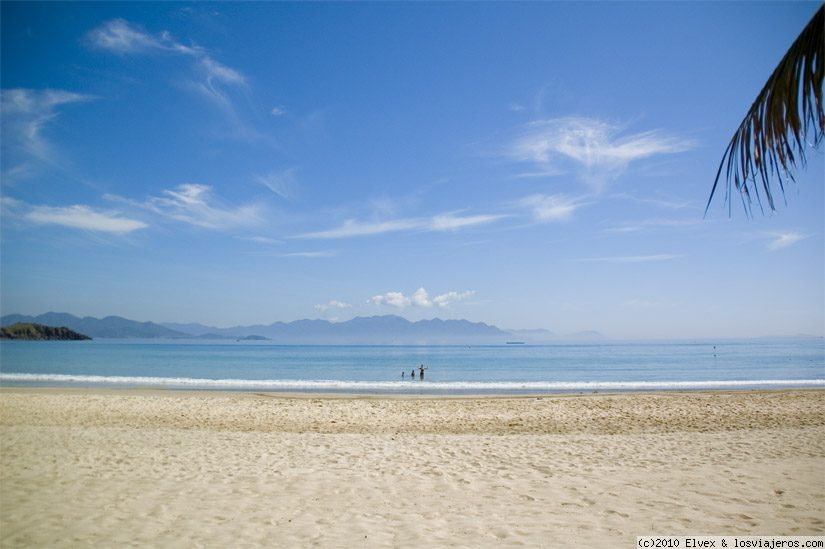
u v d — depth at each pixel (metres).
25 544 5.43
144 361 67.69
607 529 5.98
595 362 67.75
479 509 6.72
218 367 55.97
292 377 42.19
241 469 8.91
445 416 17.06
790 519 6.30
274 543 5.54
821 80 2.64
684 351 110.25
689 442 11.45
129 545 5.44
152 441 11.59
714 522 6.21
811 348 128.50
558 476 8.44
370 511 6.65
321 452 10.41
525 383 34.16
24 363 60.53
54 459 9.62
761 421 15.91
